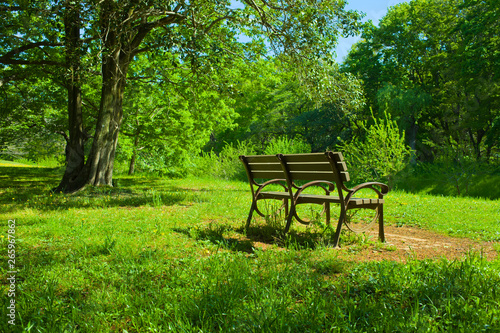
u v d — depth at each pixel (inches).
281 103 1460.4
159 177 890.7
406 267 122.9
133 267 125.9
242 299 96.0
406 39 1187.9
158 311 89.4
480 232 215.5
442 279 107.8
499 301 93.7
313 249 159.3
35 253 147.9
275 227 199.9
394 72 1210.6
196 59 362.9
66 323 82.9
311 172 185.5
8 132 868.0
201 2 394.6
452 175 756.0
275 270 122.2
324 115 1263.5
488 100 996.6
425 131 1279.5
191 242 169.6
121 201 343.0
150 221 229.0
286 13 450.6
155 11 377.4
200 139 931.3
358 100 516.4
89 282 114.3
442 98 1157.7
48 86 703.7
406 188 847.7
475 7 1015.0
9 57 471.5
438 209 309.9
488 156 946.7
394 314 86.0
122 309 94.2
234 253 151.2
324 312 87.7
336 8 453.1
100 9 377.7
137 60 724.7
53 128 802.8
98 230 195.8
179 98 817.5
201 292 102.2
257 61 603.2
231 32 552.4
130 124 868.0
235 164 832.3
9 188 493.0
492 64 924.6
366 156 647.1
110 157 496.4
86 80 481.1
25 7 405.7
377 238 196.7
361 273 121.0
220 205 315.6
